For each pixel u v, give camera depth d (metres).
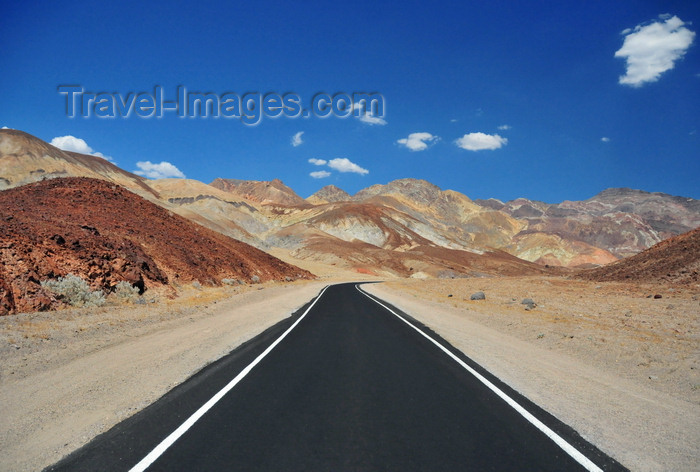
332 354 9.55
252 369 7.95
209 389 6.57
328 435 4.77
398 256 151.88
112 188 37.59
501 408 5.82
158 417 5.29
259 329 13.56
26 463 4.06
